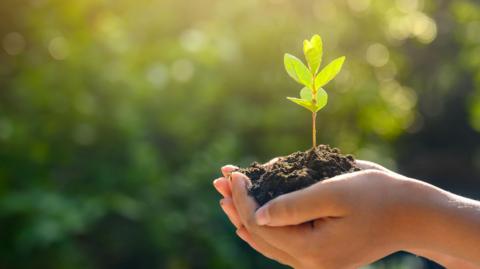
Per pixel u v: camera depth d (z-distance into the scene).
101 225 1.62
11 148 1.65
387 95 2.12
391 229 0.64
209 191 1.66
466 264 0.71
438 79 2.95
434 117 3.29
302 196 0.63
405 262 1.98
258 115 1.78
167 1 1.92
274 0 1.92
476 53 2.13
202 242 1.61
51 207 1.49
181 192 1.64
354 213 0.63
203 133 1.76
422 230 0.64
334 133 1.93
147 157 1.61
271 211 0.63
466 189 3.31
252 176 0.73
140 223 1.61
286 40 1.88
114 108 1.69
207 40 1.75
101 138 1.70
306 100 0.74
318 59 0.73
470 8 2.12
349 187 0.63
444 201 0.64
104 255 1.63
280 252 0.68
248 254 1.69
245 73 1.85
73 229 1.49
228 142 1.65
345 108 1.92
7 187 1.63
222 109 1.80
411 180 0.65
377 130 2.05
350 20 2.00
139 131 1.66
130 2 1.93
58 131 1.69
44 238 1.45
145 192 1.60
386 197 0.64
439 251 0.65
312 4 1.95
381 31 2.07
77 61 1.72
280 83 1.86
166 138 1.77
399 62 2.19
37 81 1.70
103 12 1.93
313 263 0.65
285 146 1.78
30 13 1.90
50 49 1.85
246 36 1.85
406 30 2.28
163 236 1.59
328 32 1.91
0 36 1.95
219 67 1.81
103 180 1.64
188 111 1.74
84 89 1.72
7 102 1.80
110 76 1.70
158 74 1.70
